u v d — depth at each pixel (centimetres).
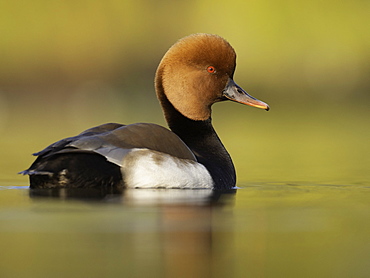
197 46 1212
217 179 1150
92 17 3356
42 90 3238
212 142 1227
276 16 3509
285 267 727
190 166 1099
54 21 3312
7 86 3219
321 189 1188
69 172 998
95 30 3341
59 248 761
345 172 1434
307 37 3519
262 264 734
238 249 780
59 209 924
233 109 3244
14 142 1942
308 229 870
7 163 1527
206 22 3459
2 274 684
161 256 742
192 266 717
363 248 795
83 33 3325
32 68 3247
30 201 973
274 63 3453
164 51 3381
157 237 805
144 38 3384
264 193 1135
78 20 3338
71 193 1004
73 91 3253
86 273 689
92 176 1004
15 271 693
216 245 788
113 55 3328
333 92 3494
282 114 2983
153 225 852
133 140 1059
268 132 2353
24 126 2361
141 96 3281
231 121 2730
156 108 2939
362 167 1522
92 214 900
